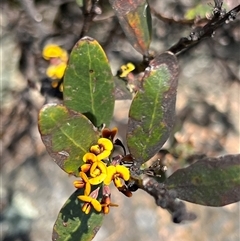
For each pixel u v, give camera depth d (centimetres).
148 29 14
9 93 33
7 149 32
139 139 12
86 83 12
